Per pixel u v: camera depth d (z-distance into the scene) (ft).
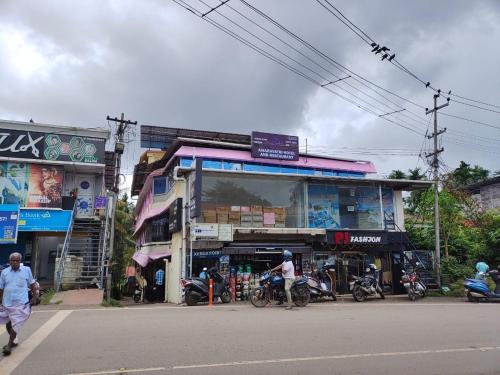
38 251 79.41
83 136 79.41
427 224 92.02
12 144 75.05
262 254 67.05
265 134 81.66
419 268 74.59
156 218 84.12
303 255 69.87
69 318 36.78
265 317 38.37
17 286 24.25
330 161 90.89
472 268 81.82
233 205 67.97
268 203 70.38
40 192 76.23
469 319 39.55
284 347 25.91
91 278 65.05
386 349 26.14
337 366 22.04
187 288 53.67
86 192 83.46
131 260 120.78
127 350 24.43
